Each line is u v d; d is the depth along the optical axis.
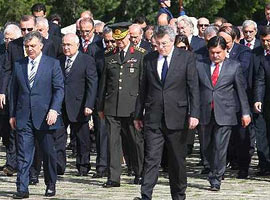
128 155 30.30
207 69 27.53
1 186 28.30
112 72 28.23
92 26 33.06
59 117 25.78
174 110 22.97
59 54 30.58
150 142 23.09
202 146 27.69
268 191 27.11
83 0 70.50
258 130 30.30
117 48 28.42
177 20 32.12
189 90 23.09
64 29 46.44
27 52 25.67
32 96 25.52
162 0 37.28
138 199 23.06
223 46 27.39
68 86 29.84
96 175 30.22
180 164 23.08
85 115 29.72
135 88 28.17
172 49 23.19
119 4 70.00
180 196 23.33
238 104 28.00
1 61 31.62
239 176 30.02
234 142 30.94
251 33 32.44
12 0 67.19
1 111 30.73
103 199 25.38
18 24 33.16
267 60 29.44
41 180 29.81
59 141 30.11
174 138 22.98
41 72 25.58
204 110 27.39
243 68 30.11
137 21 37.31
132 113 27.98
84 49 33.16
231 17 75.12
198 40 31.88
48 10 68.56
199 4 70.56
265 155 30.30
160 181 29.25
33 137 25.73
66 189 27.44
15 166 31.09
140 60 28.28
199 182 28.91
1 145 41.56
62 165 30.30
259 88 29.50
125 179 29.78
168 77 22.97
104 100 28.38
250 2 74.56
